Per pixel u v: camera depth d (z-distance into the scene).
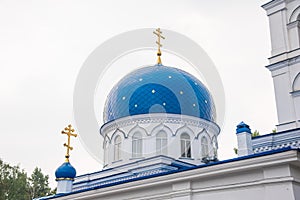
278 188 13.12
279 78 19.66
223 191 14.79
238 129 18.06
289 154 12.75
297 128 17.62
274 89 19.69
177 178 15.77
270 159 13.21
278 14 20.86
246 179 14.20
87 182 26.73
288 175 12.96
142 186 16.91
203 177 15.18
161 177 16.27
